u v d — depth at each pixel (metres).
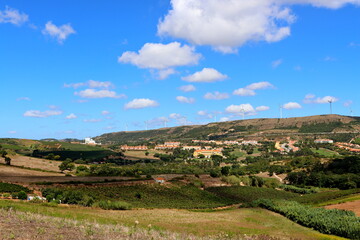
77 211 55.84
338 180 146.50
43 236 24.73
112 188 108.38
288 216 69.44
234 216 71.75
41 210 44.44
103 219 45.25
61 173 143.38
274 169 198.12
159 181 129.00
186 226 51.53
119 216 56.53
